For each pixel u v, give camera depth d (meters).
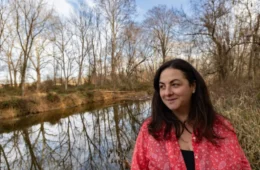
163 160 1.34
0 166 6.81
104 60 29.38
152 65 28.34
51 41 24.09
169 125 1.39
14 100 14.18
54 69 29.44
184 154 1.35
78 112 15.70
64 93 20.69
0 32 16.72
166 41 29.03
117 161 6.12
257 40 10.78
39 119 13.40
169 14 28.52
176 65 1.43
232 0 11.87
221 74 13.11
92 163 6.35
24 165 6.79
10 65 23.33
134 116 13.34
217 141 1.34
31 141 9.27
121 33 28.19
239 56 14.13
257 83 7.64
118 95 24.34
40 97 16.44
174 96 1.41
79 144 8.52
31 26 17.11
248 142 4.25
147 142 1.44
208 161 1.30
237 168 1.30
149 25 28.88
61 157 7.21
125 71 28.17
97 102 20.86
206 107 1.43
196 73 1.47
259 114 4.86
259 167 3.86
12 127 11.51
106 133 9.99
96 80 29.47
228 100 6.79
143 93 25.41
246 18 11.69
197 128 1.36
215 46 14.13
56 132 10.62
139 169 1.41
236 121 4.88
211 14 13.73
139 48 28.22
